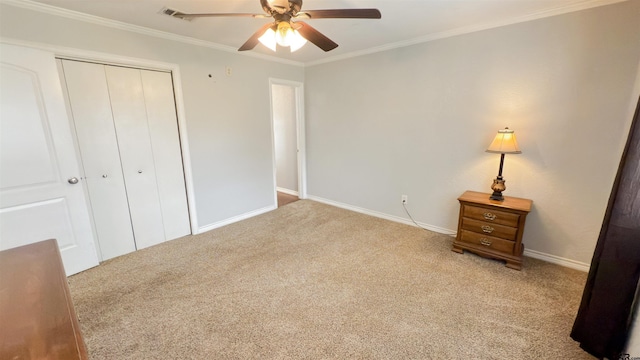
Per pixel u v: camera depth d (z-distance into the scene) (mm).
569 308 1929
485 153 2824
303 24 1729
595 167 2270
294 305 1994
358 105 3779
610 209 1442
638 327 1334
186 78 3002
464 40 2770
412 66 3178
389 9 2268
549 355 1553
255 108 3762
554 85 2361
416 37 3037
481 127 2811
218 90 3307
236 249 2896
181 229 3230
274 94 5148
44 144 2146
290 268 2502
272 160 4121
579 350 1582
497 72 2631
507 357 1543
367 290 2164
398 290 2160
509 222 2410
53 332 821
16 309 910
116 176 2662
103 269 2494
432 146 3193
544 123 2451
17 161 2037
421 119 3223
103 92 2494
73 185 2326
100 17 2350
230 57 3371
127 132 2684
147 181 2883
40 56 2080
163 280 2320
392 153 3562
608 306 1445
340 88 3938
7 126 1979
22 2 1986
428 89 3104
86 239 2447
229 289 2189
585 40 2180
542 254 2613
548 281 2252
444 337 1688
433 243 2996
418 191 3412
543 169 2510
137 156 2777
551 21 2297
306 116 4504
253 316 1882
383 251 2818
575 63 2244
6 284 1047
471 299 2039
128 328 1773
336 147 4195
